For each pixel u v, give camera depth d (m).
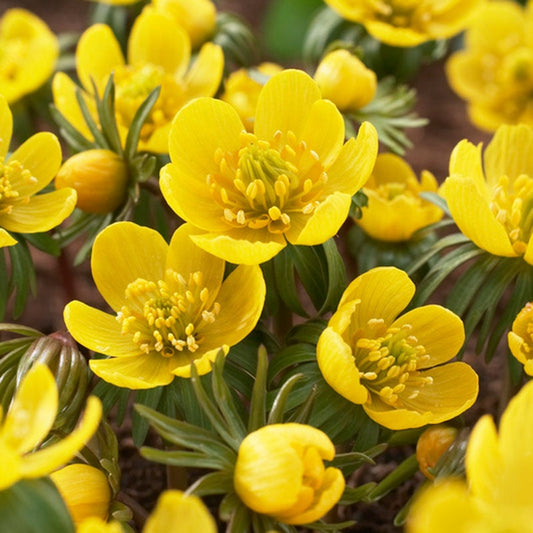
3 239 0.30
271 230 0.31
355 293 0.30
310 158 0.31
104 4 0.41
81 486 0.29
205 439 0.29
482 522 0.26
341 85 0.33
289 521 0.28
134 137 0.32
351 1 0.37
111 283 0.31
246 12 0.59
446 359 0.30
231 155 0.31
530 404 0.27
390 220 0.33
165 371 0.30
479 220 0.30
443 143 0.49
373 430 0.30
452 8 0.37
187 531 0.27
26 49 0.39
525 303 0.31
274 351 0.31
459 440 0.30
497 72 0.42
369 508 0.34
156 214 0.35
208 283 0.31
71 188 0.32
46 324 0.40
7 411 0.30
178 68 0.36
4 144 0.32
